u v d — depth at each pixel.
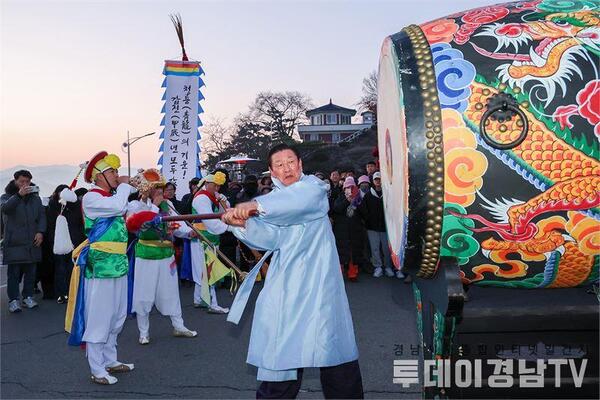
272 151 2.98
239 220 2.73
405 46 2.53
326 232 2.85
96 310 4.40
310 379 4.36
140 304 5.52
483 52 2.41
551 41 2.39
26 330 6.29
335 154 36.94
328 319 2.73
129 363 4.97
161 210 5.59
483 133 2.30
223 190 10.13
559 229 2.35
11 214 7.25
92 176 4.54
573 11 2.53
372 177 9.03
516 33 2.44
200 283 7.02
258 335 2.76
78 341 4.43
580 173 2.29
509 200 2.33
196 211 6.31
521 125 2.30
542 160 2.30
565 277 2.53
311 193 2.72
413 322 5.98
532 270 2.49
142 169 5.54
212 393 4.17
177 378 4.54
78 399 4.14
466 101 2.34
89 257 4.42
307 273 2.76
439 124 2.35
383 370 4.47
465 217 2.38
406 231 2.46
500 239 2.39
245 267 9.11
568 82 2.31
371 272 9.51
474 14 2.66
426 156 2.36
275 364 2.68
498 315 2.87
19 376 4.70
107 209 4.40
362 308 6.77
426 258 2.51
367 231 9.06
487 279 2.59
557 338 2.90
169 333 6.00
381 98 3.02
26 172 7.34
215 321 6.49
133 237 5.57
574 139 2.29
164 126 11.38
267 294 2.78
